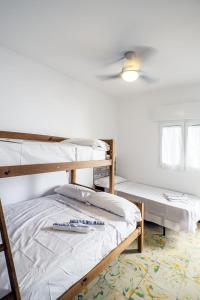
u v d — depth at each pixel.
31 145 1.48
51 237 1.47
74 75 2.77
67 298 1.15
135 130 3.75
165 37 1.74
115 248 1.62
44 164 1.52
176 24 1.55
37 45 1.97
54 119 2.65
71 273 1.20
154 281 1.71
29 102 2.33
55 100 2.65
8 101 2.12
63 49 2.04
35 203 2.20
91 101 3.27
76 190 2.38
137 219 1.99
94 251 1.39
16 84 2.19
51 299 1.08
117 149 4.01
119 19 1.51
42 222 1.72
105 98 3.60
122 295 1.55
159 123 3.38
